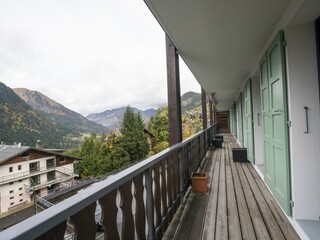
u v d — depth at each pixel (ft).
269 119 10.66
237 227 7.89
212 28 9.23
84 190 3.45
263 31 9.64
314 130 7.72
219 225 8.07
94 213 3.39
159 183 7.13
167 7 7.46
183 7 7.46
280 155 9.00
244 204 10.06
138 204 5.37
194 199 10.91
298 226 7.33
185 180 11.57
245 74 19.13
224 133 63.82
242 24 8.89
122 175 4.48
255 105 17.66
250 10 7.77
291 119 7.89
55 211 2.56
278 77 8.71
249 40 10.71
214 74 19.10
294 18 7.29
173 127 11.27
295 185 7.83
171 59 11.44
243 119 25.20
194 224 8.19
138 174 5.46
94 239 3.37
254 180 14.05
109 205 3.93
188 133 50.52
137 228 5.25
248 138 19.69
